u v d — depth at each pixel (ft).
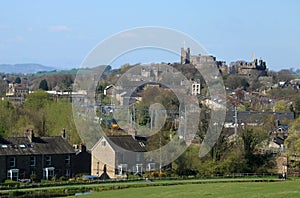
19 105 645.92
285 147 502.79
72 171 439.22
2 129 516.32
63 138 452.76
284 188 274.36
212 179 387.96
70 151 440.45
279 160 462.19
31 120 552.82
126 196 279.08
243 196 247.29
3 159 408.46
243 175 422.00
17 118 558.15
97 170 416.87
